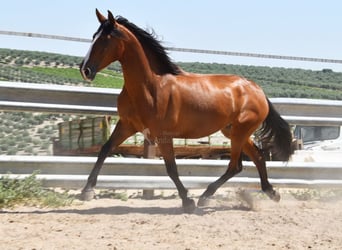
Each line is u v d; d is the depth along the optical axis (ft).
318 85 152.05
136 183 31.27
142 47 26.91
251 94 29.76
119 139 28.35
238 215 26.37
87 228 22.47
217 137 75.15
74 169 30.73
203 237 21.39
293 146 34.14
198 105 27.81
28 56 240.53
